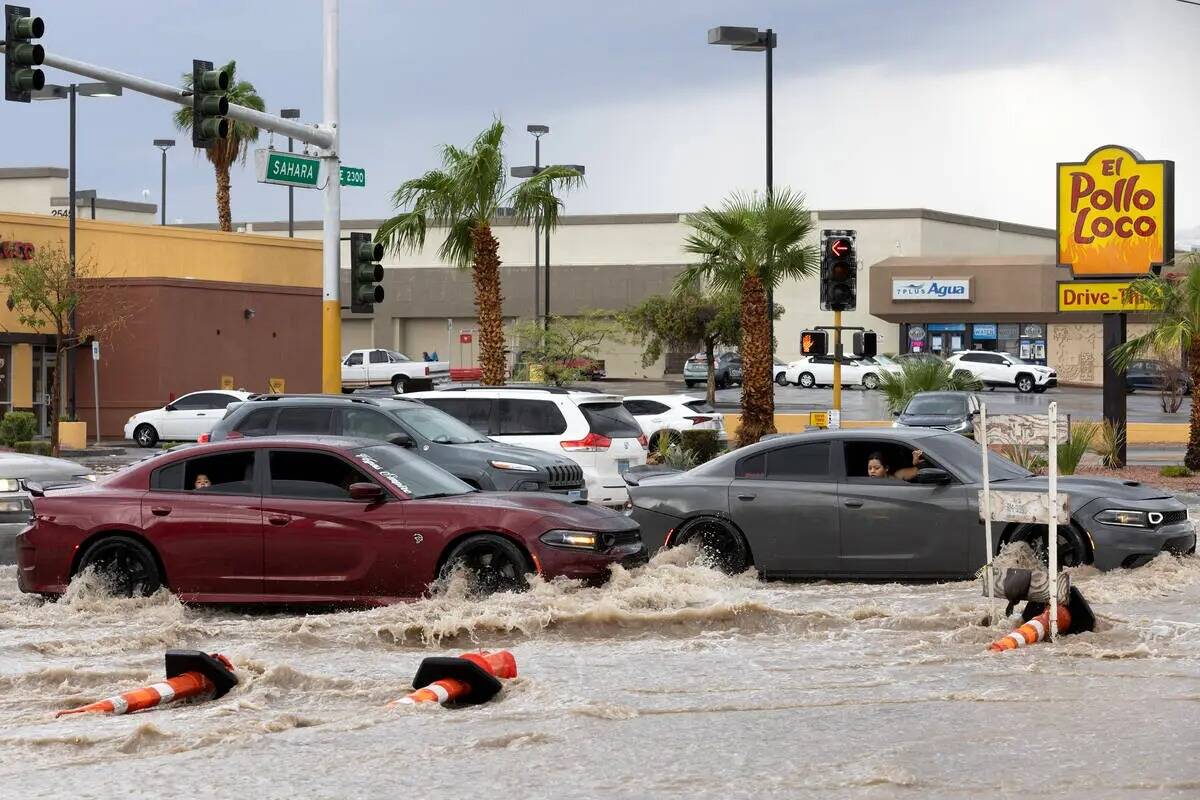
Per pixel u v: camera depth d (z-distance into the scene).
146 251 85.06
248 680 16.55
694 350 119.75
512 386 35.25
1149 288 54.16
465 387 35.19
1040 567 21.02
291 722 14.49
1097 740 13.10
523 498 22.86
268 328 87.94
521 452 30.80
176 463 23.62
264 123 38.59
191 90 36.22
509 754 13.02
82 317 80.56
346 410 31.34
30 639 20.50
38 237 79.25
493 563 22.19
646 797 11.54
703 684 16.30
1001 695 15.27
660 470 31.17
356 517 22.41
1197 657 17.34
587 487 33.31
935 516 24.66
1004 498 19.42
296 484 23.03
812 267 54.19
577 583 21.86
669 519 26.09
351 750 13.27
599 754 12.96
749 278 52.91
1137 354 54.97
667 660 17.98
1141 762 12.26
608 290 141.12
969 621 20.02
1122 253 57.56
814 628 20.14
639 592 21.55
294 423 31.47
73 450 70.56
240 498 23.03
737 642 19.22
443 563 22.14
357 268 41.31
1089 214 58.03
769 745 13.20
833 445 25.69
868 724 14.02
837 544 25.08
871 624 20.23
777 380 125.12
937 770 12.16
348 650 19.27
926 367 75.06
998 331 134.25
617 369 139.62
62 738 13.97
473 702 15.67
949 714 14.41
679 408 55.66
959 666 17.08
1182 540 24.75
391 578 22.23
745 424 53.41
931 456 25.31
